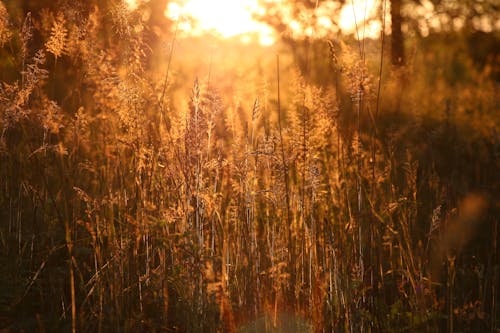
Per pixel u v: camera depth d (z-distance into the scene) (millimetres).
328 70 4641
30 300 3859
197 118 3598
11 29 4039
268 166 3951
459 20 13984
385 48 7203
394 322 3744
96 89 4441
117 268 3605
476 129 7637
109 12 3881
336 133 4168
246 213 3814
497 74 11820
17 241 4176
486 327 4094
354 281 3637
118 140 3818
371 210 3842
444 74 11977
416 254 4078
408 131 7098
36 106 4305
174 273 3570
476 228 5117
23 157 4086
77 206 4137
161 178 3785
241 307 3588
